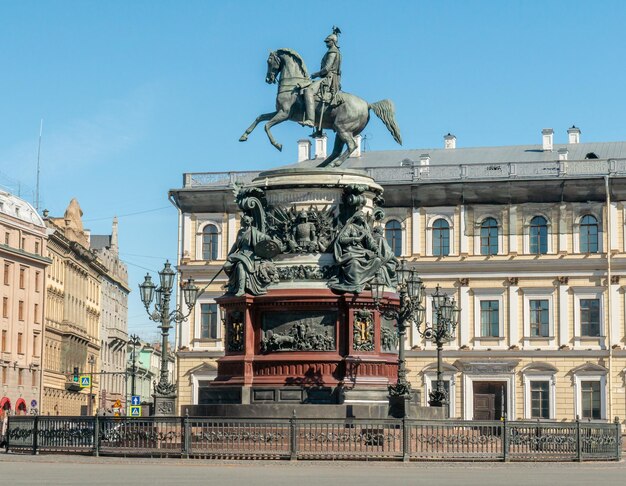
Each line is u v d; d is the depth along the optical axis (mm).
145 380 158000
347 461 28344
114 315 140875
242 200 35875
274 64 37031
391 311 35250
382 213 36656
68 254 113625
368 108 37156
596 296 79188
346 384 33406
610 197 79375
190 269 83812
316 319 34219
